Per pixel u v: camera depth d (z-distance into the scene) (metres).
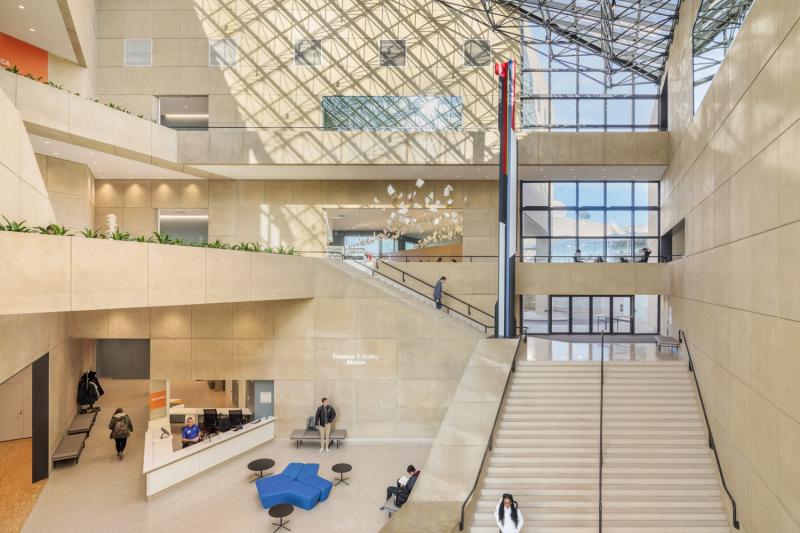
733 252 11.19
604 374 14.87
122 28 22.48
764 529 8.95
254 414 18.23
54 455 14.80
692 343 15.51
